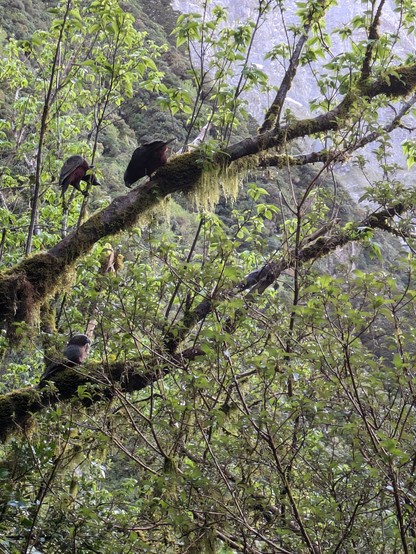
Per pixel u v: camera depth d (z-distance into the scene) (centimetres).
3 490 673
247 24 862
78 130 1283
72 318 914
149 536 701
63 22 816
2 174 1284
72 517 681
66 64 1156
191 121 846
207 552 627
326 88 866
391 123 907
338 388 589
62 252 764
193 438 729
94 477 840
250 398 766
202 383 574
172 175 795
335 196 820
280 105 880
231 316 625
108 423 725
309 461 617
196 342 717
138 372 679
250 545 631
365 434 548
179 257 1032
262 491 682
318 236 830
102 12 871
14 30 2656
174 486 597
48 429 728
